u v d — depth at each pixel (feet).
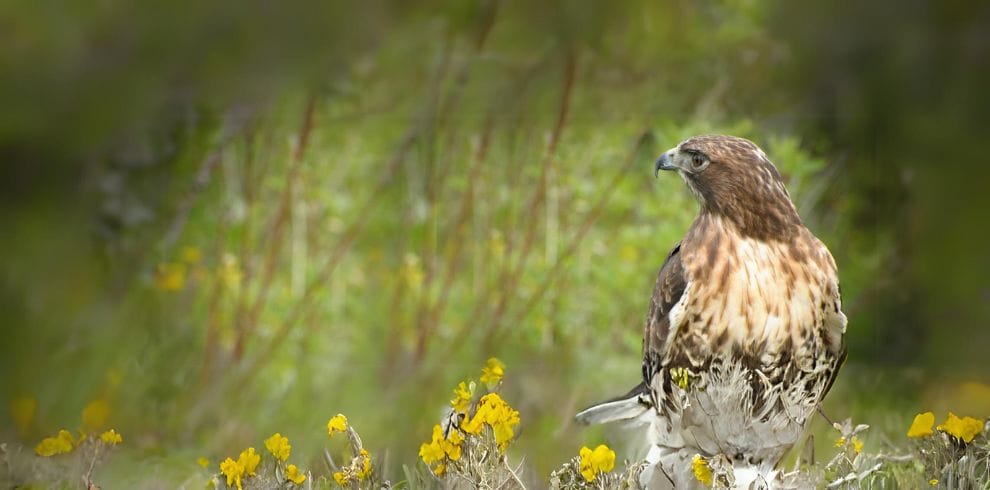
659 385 25.13
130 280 42.52
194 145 43.19
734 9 46.65
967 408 34.88
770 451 24.68
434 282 46.96
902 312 42.98
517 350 44.50
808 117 46.34
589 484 22.03
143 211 42.96
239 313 43.42
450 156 46.80
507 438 22.54
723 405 24.25
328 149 47.03
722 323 24.07
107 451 25.72
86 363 39.83
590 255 46.65
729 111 47.44
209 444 33.73
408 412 36.83
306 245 46.78
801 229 24.61
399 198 47.39
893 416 32.68
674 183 46.14
